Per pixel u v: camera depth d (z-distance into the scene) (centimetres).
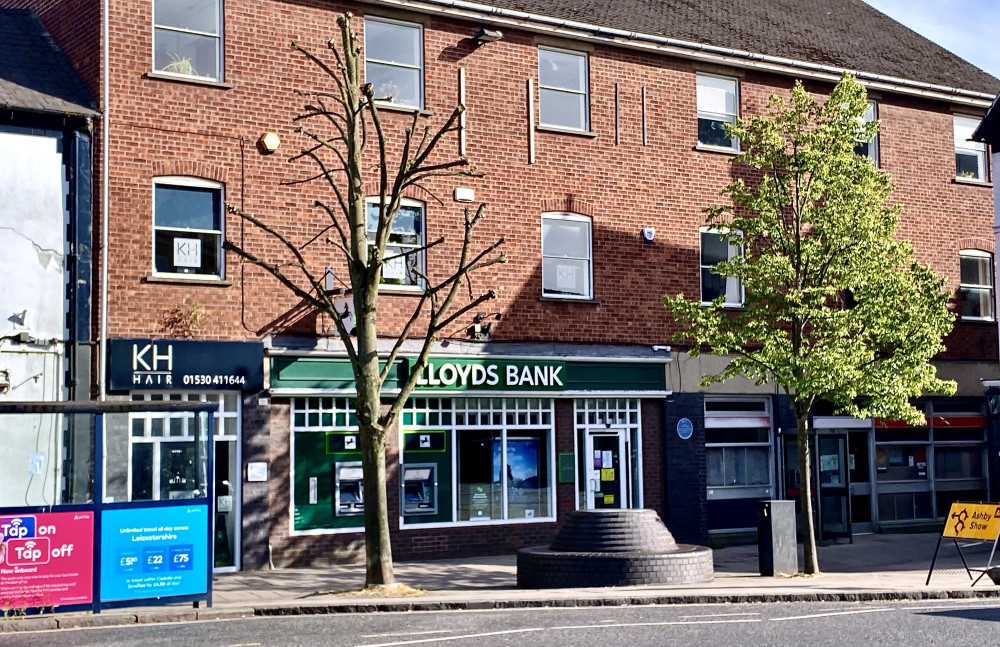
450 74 2206
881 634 1204
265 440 1969
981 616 1368
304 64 2072
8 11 2078
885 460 2641
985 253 2798
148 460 1856
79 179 1859
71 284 1836
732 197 2033
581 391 2275
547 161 2295
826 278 1980
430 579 1833
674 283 2414
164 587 1445
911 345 1878
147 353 1870
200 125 1969
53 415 1758
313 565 1998
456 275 1722
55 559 1388
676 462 2369
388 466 2084
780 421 2500
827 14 3005
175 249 1941
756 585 1697
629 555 1680
